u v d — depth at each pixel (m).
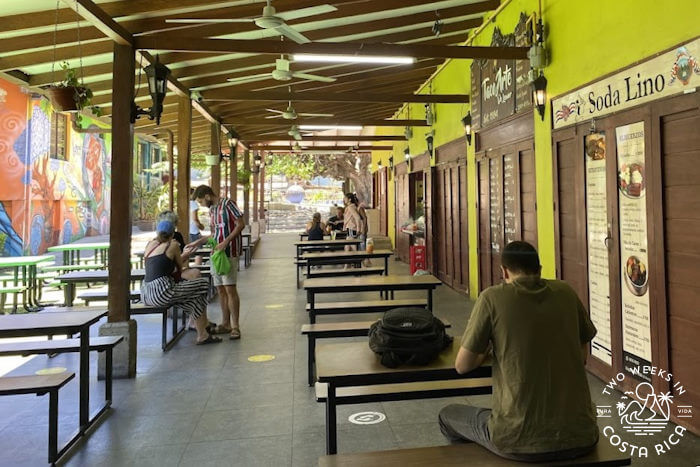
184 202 7.43
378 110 13.51
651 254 3.42
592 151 4.13
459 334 5.54
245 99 7.25
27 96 12.73
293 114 8.68
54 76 5.84
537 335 1.96
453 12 6.46
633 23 3.56
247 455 2.93
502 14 6.14
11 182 12.34
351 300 7.69
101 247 9.12
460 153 8.00
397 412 3.54
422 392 2.74
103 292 6.52
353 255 7.28
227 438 3.16
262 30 5.61
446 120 8.74
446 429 2.36
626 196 3.69
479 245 7.10
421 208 11.58
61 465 2.84
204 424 3.37
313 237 11.11
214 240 5.56
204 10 4.62
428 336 2.53
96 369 4.64
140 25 4.49
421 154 10.74
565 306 2.03
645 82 3.43
